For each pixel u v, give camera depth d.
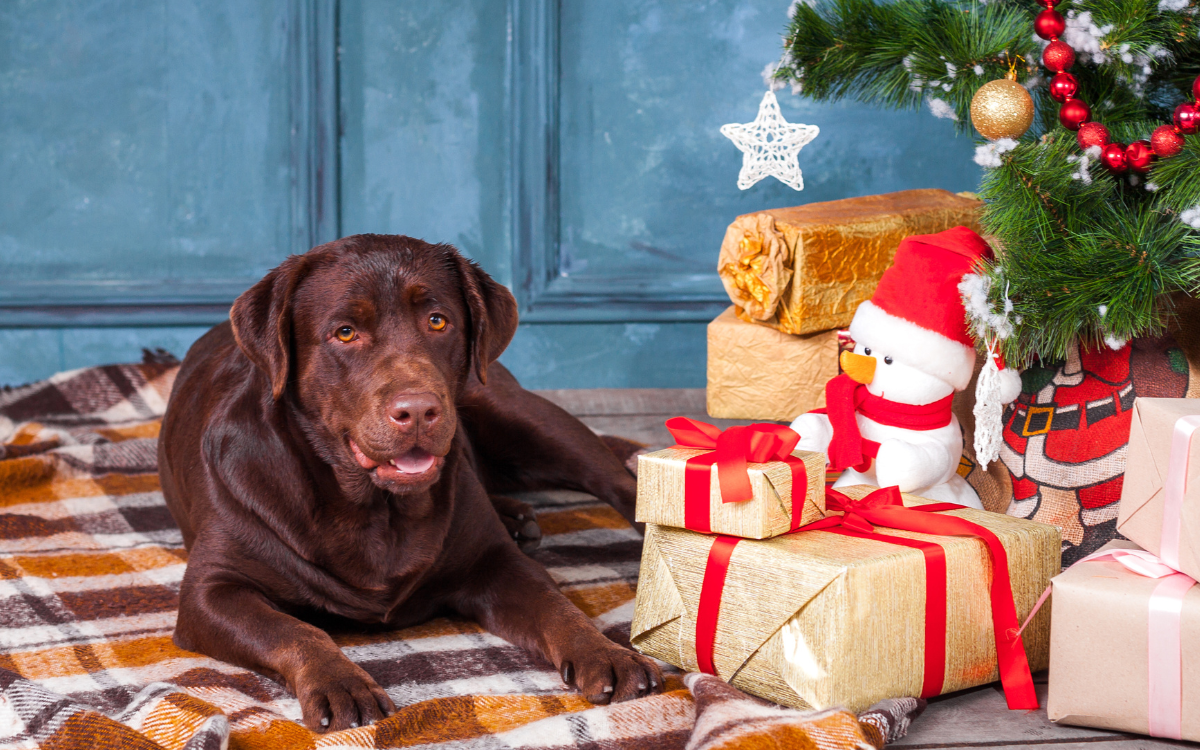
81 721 1.32
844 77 2.21
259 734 1.40
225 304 3.88
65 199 3.82
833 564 1.41
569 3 3.82
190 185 3.85
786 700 1.48
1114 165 1.73
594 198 3.96
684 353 4.06
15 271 3.85
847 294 2.66
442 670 1.71
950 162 3.99
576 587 2.14
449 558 1.92
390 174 3.90
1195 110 1.59
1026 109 1.74
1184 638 1.35
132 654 1.77
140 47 3.75
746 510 1.53
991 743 1.43
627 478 2.56
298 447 1.79
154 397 3.59
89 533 2.48
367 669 1.71
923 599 1.50
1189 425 1.38
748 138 2.37
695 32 3.87
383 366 1.67
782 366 2.72
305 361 1.76
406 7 3.79
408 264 1.78
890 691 1.48
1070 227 1.81
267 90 3.81
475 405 2.65
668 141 3.94
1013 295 1.78
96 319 3.84
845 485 1.98
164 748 1.27
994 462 2.10
